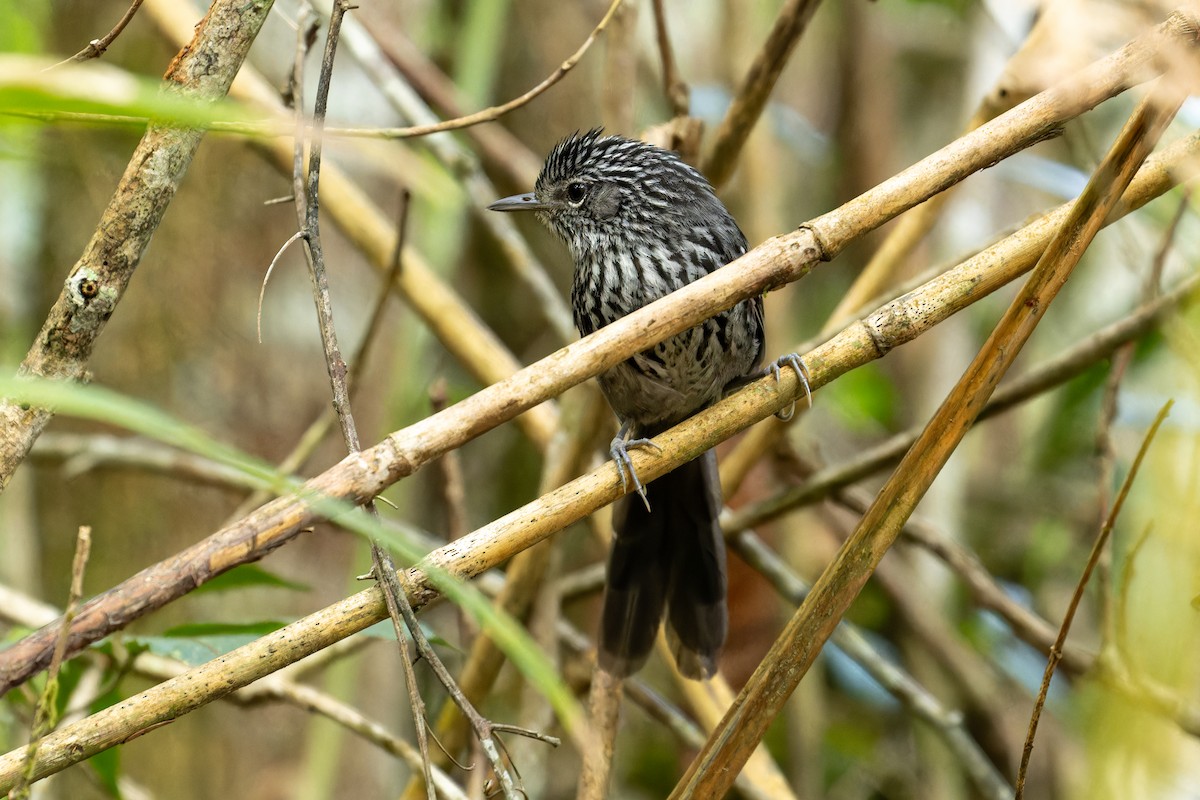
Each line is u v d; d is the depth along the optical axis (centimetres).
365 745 1076
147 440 1119
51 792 926
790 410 642
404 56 974
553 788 1098
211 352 1101
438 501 1241
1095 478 1202
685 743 865
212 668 442
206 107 242
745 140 714
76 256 1080
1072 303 1228
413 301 820
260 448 1103
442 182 852
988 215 1214
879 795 1148
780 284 492
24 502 1019
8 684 415
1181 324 444
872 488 1256
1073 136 935
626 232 809
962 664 1041
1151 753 353
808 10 655
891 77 1259
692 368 754
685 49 1327
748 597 1095
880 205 492
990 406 805
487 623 297
